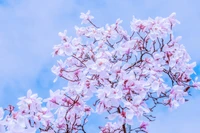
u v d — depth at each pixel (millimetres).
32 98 4277
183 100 5387
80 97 5098
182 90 5203
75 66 5488
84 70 5348
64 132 5340
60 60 5383
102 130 6457
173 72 5645
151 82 4883
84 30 6410
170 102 5250
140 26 5844
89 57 5801
